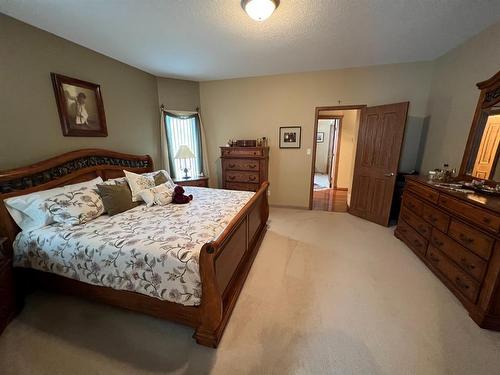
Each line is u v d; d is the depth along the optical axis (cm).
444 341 150
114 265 154
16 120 207
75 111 260
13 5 183
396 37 253
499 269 148
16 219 188
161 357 140
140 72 362
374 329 159
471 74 255
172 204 259
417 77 344
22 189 198
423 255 244
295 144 423
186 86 431
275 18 209
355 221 376
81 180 252
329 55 307
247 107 431
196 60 320
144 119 375
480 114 233
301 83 395
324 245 288
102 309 180
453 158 283
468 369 132
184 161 450
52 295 196
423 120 354
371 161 367
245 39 252
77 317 172
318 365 134
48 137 234
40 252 173
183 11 196
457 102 279
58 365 136
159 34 239
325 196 543
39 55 223
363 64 351
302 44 268
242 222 205
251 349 145
